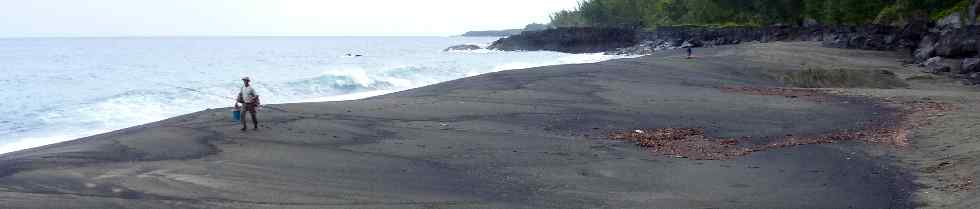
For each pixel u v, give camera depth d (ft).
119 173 40.32
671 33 299.58
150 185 37.35
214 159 45.68
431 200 35.60
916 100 78.84
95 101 92.22
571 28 370.73
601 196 36.83
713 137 56.44
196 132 56.95
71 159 44.91
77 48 430.61
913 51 170.71
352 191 37.42
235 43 634.84
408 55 314.96
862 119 65.21
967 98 81.15
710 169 43.73
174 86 117.60
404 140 54.70
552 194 37.29
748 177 41.34
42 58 271.69
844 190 37.70
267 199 34.88
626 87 96.43
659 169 43.86
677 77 113.09
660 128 61.26
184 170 41.60
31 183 37.11
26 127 71.20
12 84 132.36
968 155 43.68
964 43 135.23
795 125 62.23
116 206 32.37
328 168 43.70
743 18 327.47
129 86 125.80
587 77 110.01
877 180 39.83
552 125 62.85
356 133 57.98
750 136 56.70
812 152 48.96
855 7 254.68
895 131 57.11
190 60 256.32
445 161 46.55
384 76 135.44
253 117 58.90
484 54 318.65
